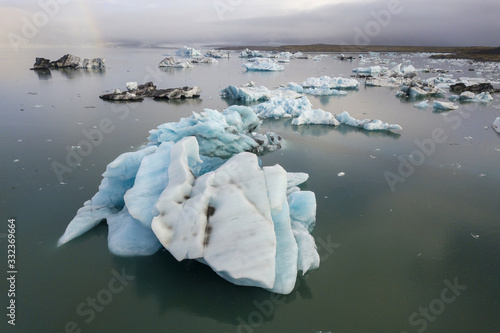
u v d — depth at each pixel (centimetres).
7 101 1717
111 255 563
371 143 1195
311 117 1470
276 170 601
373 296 489
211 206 544
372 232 645
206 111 1102
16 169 892
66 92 2033
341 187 834
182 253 488
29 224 648
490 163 999
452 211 725
